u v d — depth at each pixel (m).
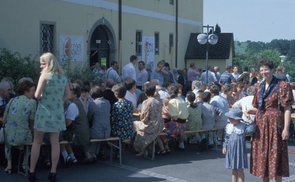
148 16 24.53
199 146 11.46
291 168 9.74
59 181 8.22
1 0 14.09
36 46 15.59
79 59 17.89
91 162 9.67
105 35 20.73
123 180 8.43
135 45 23.02
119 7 21.17
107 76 15.86
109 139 9.52
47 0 16.06
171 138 10.88
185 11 30.58
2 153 9.23
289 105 6.74
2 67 12.27
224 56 31.11
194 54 30.95
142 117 10.04
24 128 8.24
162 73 17.83
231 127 7.43
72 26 17.50
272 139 6.79
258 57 46.75
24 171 8.56
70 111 8.80
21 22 14.89
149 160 10.13
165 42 27.28
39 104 7.86
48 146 8.99
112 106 9.88
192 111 11.18
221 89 14.07
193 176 8.85
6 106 8.49
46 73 7.84
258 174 6.90
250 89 11.38
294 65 42.22
